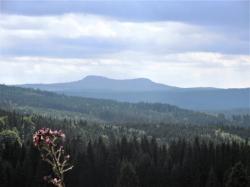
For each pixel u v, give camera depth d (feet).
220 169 577.02
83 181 563.89
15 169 504.02
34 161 534.78
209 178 521.65
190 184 565.94
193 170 570.87
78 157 580.71
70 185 547.08
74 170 556.92
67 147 594.65
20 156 561.02
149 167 586.04
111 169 590.14
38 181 489.26
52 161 72.43
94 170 578.25
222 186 522.06
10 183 492.95
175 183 567.59
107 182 579.89
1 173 492.54
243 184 417.28
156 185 574.97
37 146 70.28
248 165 555.28
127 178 497.46
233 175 421.59
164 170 585.63
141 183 573.33
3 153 563.48
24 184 499.10
